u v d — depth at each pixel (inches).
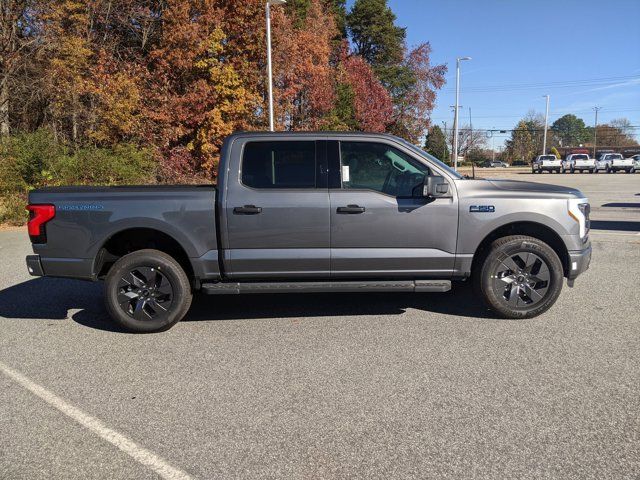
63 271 190.1
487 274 193.5
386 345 173.6
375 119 1289.4
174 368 158.2
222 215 185.5
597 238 395.2
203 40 821.9
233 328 194.7
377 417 125.7
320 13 1199.6
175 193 187.5
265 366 158.2
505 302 195.8
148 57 885.2
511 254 192.5
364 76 1306.6
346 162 191.2
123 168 628.7
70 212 186.4
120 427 123.6
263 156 189.5
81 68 787.4
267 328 193.8
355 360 161.3
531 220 189.9
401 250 190.1
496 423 121.5
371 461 107.7
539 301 195.0
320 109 1079.6
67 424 125.5
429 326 192.2
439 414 126.5
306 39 1003.3
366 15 1699.1
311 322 199.8
